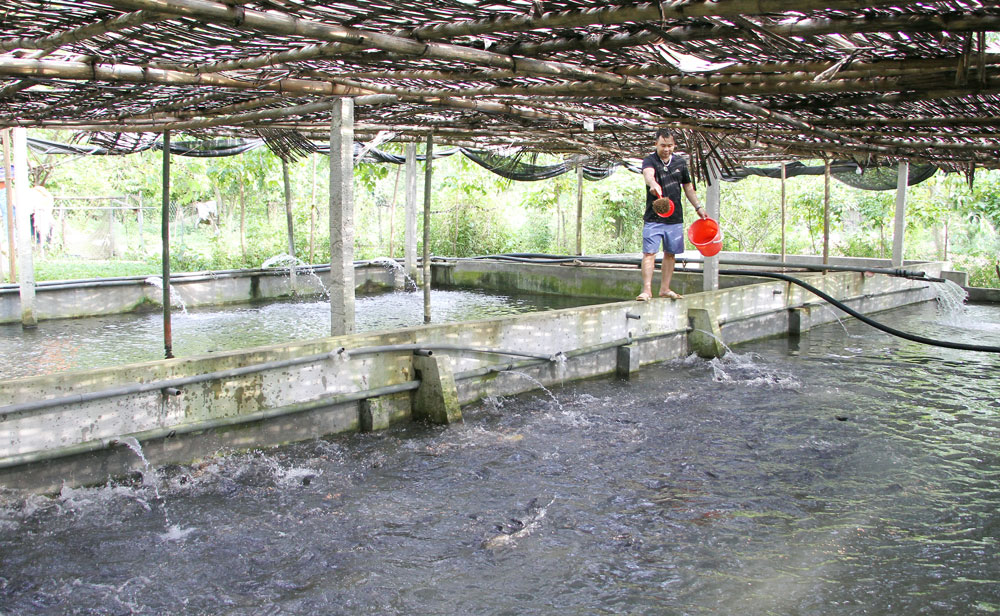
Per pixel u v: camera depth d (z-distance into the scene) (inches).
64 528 163.3
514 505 177.8
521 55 147.3
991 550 154.6
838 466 201.5
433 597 138.6
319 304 503.2
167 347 277.0
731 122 235.5
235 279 506.6
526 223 810.8
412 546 157.6
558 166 511.5
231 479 191.5
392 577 145.4
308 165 701.3
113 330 396.2
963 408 253.4
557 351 285.6
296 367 216.5
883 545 156.9
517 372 272.7
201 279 487.8
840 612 132.1
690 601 136.2
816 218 695.1
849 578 143.7
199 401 198.4
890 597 136.9
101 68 168.7
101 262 693.9
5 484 169.9
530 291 575.8
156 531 163.2
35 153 695.7
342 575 146.1
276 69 176.9
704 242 306.8
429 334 247.3
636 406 259.4
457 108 255.8
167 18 118.0
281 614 133.3
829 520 169.0
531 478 194.1
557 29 134.1
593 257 547.8
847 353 346.6
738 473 197.0
